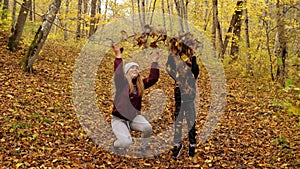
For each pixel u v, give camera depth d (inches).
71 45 630.5
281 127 270.7
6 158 184.4
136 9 836.6
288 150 210.1
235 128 269.1
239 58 562.9
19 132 217.3
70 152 201.2
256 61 522.6
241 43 543.8
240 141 237.0
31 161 184.5
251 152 216.2
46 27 377.4
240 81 480.4
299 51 533.0
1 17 482.3
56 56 499.8
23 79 344.8
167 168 189.0
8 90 299.7
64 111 279.7
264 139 241.1
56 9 382.0
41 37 379.2
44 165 180.2
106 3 791.7
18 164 177.5
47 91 323.9
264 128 269.3
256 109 327.6
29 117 247.8
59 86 351.3
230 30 618.5
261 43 540.1
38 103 284.5
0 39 502.6
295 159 195.9
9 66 379.2
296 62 497.0
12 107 262.1
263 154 211.3
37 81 350.3
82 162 189.6
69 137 226.8
